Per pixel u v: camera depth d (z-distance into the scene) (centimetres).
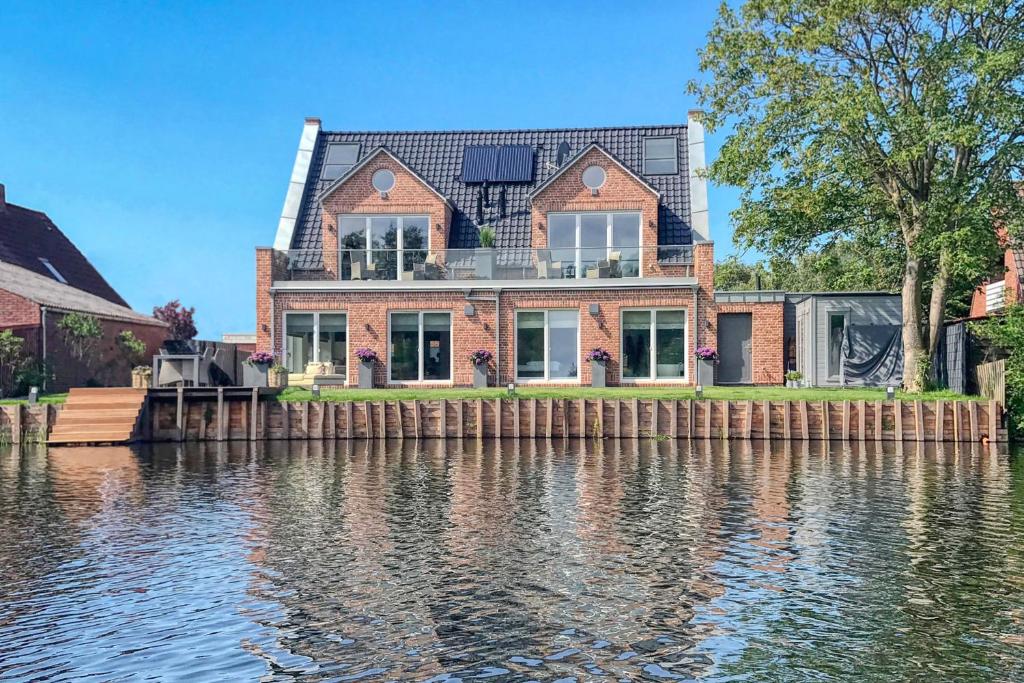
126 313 3984
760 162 2870
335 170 3541
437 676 793
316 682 782
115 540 1266
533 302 3075
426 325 3109
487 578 1070
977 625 923
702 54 2947
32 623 922
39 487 1728
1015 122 2588
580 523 1370
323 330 3131
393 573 1092
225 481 1795
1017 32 2625
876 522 1385
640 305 3059
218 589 1031
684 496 1606
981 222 2614
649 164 3500
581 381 3077
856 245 3275
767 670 811
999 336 2598
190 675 795
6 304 3278
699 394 2666
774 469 1966
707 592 1022
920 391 2809
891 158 2641
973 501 1565
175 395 2659
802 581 1066
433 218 3238
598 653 846
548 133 3684
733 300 3359
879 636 891
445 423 2647
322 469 1972
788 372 3334
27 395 3061
